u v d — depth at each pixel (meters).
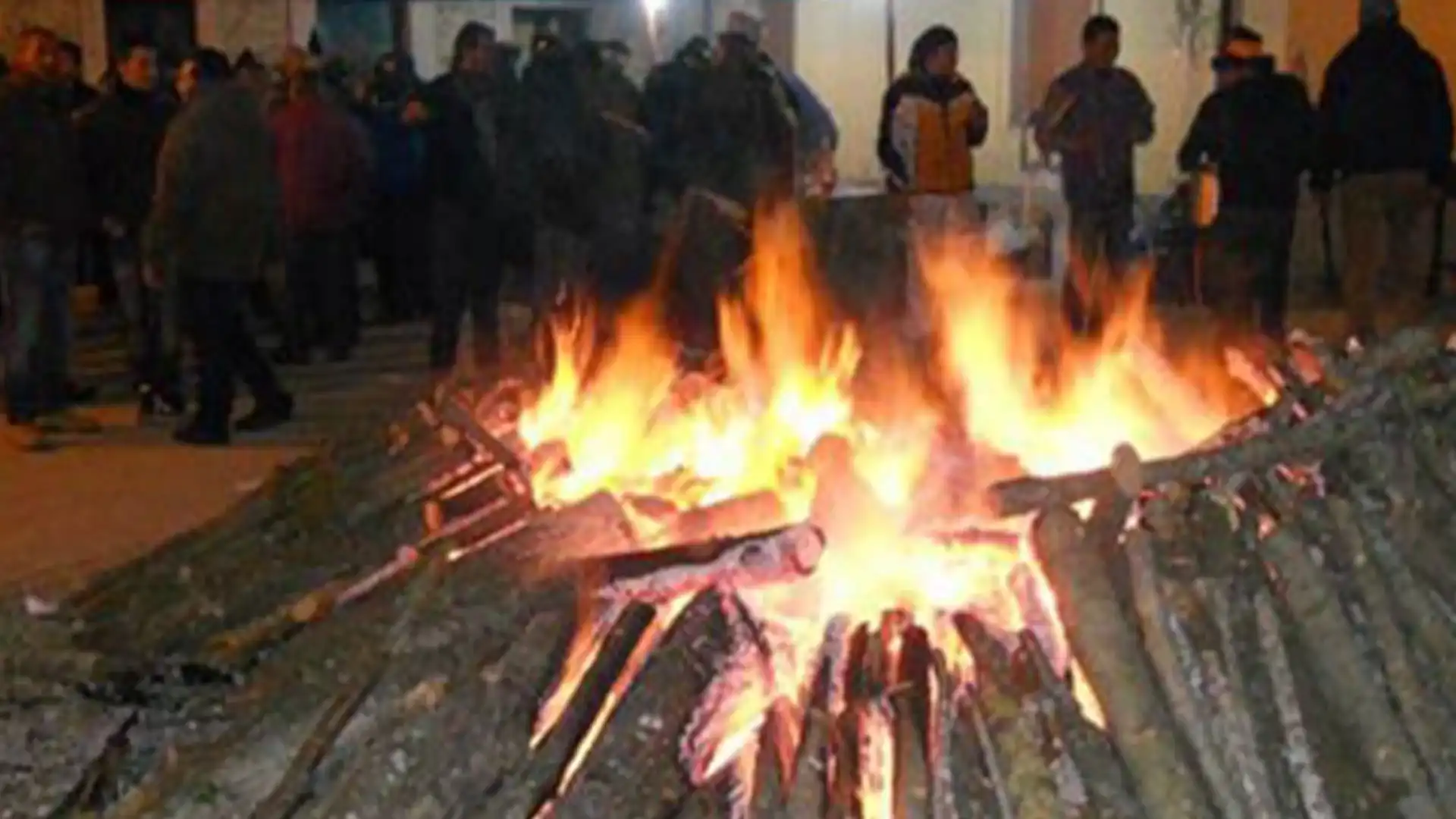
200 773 3.48
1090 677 3.20
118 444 8.55
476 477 4.29
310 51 14.01
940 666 3.29
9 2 16.44
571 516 3.79
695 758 3.25
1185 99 14.93
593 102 9.21
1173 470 3.53
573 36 17.66
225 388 8.52
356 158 10.69
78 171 8.77
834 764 3.14
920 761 3.11
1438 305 10.59
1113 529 3.44
